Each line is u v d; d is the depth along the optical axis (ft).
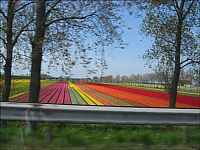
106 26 46.96
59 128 39.65
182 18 67.97
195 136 34.53
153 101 176.45
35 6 49.06
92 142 32.01
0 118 31.35
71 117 31.68
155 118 32.37
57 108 31.65
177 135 34.17
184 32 68.95
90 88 352.08
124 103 158.10
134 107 34.35
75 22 46.98
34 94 46.52
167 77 72.59
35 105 32.32
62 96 190.19
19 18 52.80
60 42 46.98
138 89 339.16
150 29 69.67
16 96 147.95
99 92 268.62
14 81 70.54
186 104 153.69
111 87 396.98
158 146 31.45
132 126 41.81
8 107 31.42
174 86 71.46
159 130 39.65
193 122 33.04
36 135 33.01
